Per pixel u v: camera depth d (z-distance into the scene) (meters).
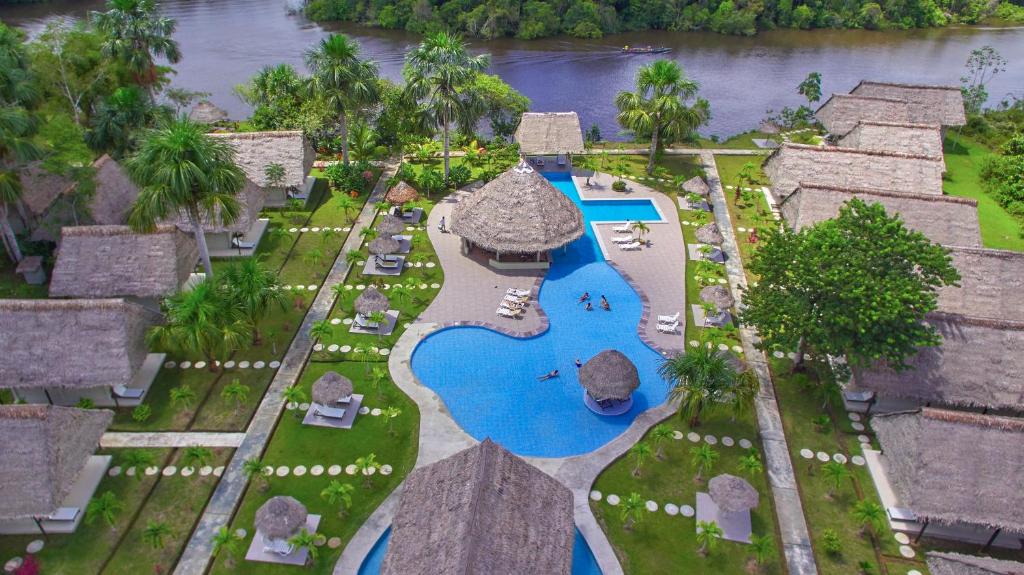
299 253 53.66
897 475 32.44
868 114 75.56
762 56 132.88
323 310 47.06
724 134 91.81
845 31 153.62
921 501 30.64
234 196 47.88
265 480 33.88
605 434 37.81
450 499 27.84
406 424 37.75
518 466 29.50
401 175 65.44
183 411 38.09
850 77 119.25
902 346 35.25
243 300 40.28
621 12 151.00
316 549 30.31
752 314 39.25
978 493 30.39
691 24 150.00
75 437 31.81
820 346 36.12
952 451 31.14
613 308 48.50
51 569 29.36
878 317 34.06
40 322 36.44
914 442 31.94
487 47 135.25
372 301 44.53
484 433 37.62
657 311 48.03
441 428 37.59
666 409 39.50
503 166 70.00
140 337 38.38
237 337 39.19
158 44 66.31
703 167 72.19
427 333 44.97
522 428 38.03
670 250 55.81
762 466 35.84
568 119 69.12
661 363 42.94
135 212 40.91
